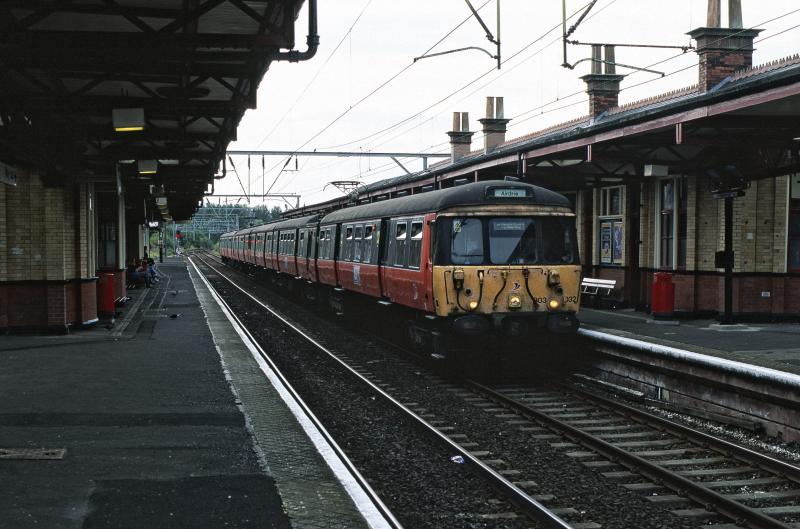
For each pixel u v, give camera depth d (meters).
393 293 16.66
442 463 8.70
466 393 12.77
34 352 14.89
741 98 11.43
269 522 6.14
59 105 12.69
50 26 10.86
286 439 8.69
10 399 10.59
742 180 16.19
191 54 9.77
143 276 36.00
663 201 20.72
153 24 10.78
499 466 8.62
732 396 10.74
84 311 18.53
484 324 13.37
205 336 17.66
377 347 18.06
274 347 18.11
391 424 10.58
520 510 7.12
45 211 17.28
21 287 17.38
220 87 14.41
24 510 6.29
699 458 8.95
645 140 16.05
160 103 13.05
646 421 10.58
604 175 20.50
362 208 20.59
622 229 22.30
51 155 15.47
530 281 13.59
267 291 37.19
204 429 9.09
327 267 23.89
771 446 9.56
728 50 18.53
